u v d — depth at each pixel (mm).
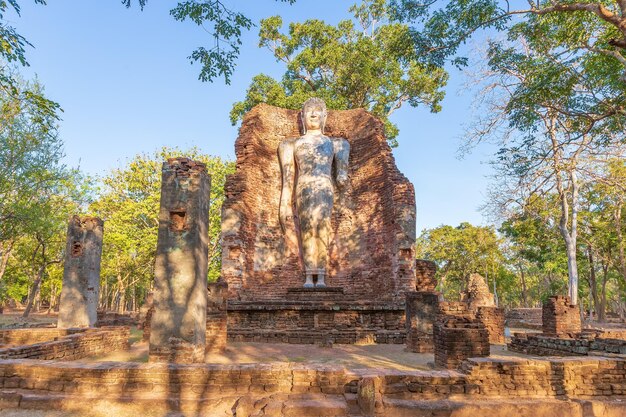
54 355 8727
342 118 20312
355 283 17891
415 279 16297
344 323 14641
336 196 19016
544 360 6902
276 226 18719
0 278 25578
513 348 12836
